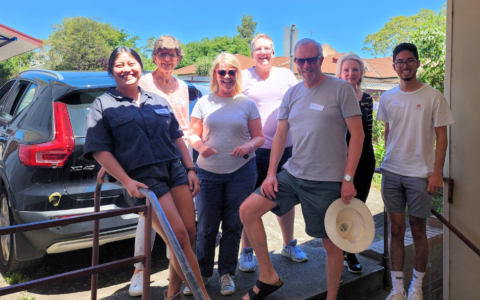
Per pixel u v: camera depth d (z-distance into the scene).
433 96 2.90
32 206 3.06
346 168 2.55
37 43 10.26
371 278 3.34
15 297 3.16
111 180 2.42
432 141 2.97
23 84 4.12
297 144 2.68
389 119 3.11
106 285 3.43
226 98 2.99
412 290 3.04
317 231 2.65
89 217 1.86
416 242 3.04
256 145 2.93
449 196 3.23
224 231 2.97
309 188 2.60
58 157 3.09
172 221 2.25
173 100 3.31
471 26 3.04
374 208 5.90
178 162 2.49
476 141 3.07
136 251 2.91
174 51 3.16
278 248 4.14
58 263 3.79
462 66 3.11
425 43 8.34
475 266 3.17
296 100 2.73
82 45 45.31
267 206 2.71
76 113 3.29
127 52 2.30
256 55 3.32
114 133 2.25
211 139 2.92
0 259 3.64
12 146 3.39
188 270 1.76
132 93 2.37
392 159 3.07
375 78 20.53
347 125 2.57
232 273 2.95
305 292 2.91
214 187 2.90
